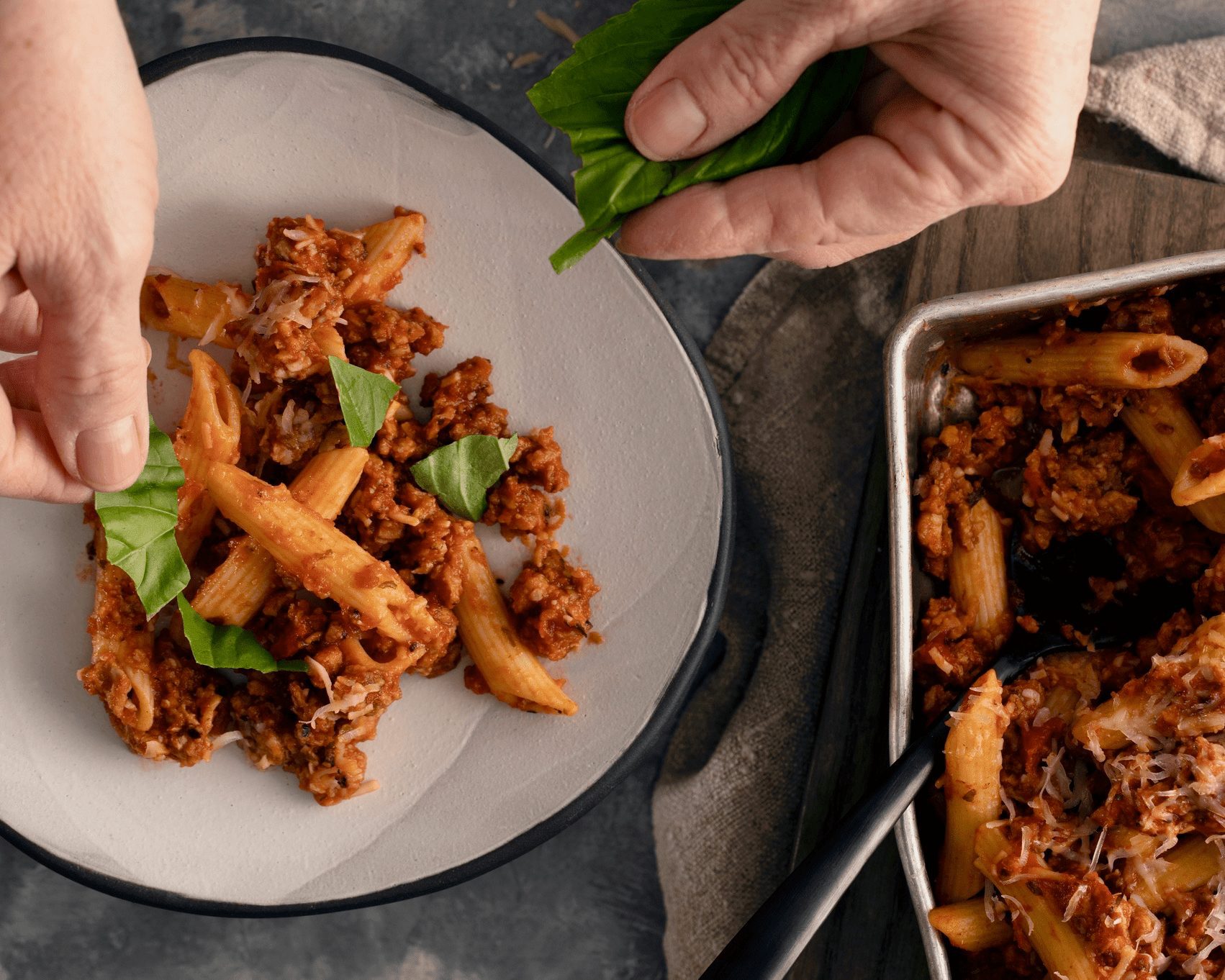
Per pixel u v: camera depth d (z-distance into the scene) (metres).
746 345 0.56
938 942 0.50
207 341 0.51
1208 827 0.49
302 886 0.52
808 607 0.55
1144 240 0.53
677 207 0.46
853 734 0.54
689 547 0.52
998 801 0.50
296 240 0.50
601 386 0.52
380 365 0.51
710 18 0.46
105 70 0.39
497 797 0.52
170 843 0.52
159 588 0.49
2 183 0.39
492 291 0.52
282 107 0.51
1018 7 0.43
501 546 0.53
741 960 0.47
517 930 0.56
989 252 0.53
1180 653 0.49
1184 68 0.54
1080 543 0.53
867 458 0.55
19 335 0.49
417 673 0.52
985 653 0.52
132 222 0.40
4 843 0.55
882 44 0.45
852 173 0.46
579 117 0.46
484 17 0.55
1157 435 0.51
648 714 0.52
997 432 0.52
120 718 0.51
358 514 0.51
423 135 0.51
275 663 0.51
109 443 0.43
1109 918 0.49
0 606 0.51
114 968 0.55
